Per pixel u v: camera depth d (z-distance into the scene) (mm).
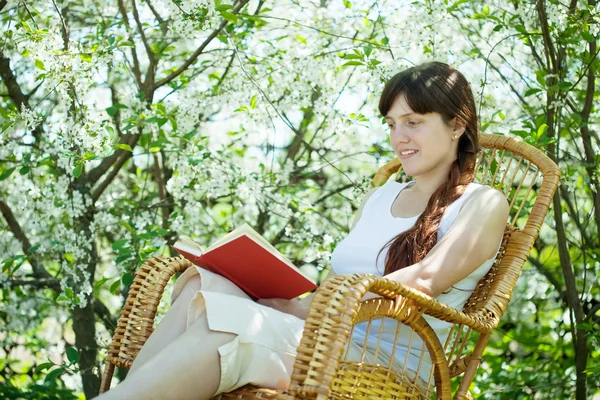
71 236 3441
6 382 4027
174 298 1935
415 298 1720
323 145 4164
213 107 3607
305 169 4160
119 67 3609
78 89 3119
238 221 4227
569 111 3809
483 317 1932
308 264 4117
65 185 3461
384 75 3160
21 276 3947
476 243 1966
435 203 2098
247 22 3668
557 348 3973
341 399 1657
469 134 2170
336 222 4199
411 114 2107
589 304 3982
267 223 4184
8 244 3941
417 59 3619
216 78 3732
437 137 2113
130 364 2074
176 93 3564
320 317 1574
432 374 1887
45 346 4344
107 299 4691
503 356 4211
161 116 3293
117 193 4176
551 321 4156
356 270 2154
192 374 1642
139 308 2129
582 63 3459
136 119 3289
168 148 3576
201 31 3133
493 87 3441
